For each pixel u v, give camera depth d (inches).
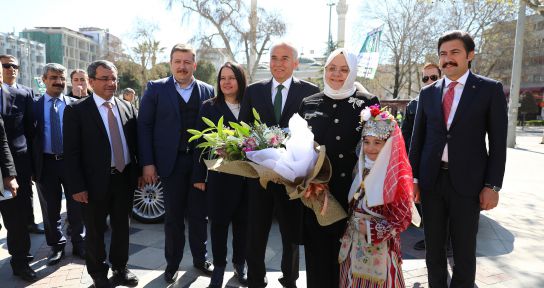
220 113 126.0
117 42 1608.0
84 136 118.4
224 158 92.0
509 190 277.3
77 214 152.3
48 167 149.4
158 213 192.1
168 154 129.0
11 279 132.1
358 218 84.6
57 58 2628.0
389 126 80.6
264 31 946.1
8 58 164.1
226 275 135.3
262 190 105.0
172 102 129.9
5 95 132.6
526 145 638.5
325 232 91.5
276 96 114.4
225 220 124.3
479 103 99.1
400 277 87.3
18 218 129.6
